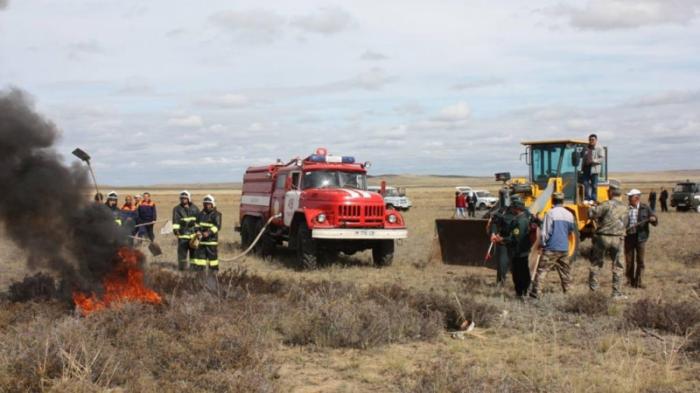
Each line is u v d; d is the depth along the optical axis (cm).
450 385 614
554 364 728
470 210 4100
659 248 2045
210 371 680
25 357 655
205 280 1090
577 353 784
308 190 1617
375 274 1470
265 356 728
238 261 1723
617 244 1125
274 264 1667
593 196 1723
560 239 1105
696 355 762
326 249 1644
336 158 1712
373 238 1541
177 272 1340
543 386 637
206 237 1327
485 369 699
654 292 1221
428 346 829
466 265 1547
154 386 625
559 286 1304
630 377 656
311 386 661
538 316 983
